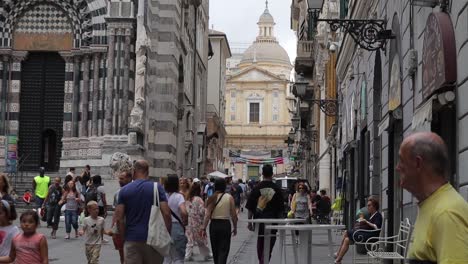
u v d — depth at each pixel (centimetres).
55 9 3938
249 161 10888
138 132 3625
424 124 1139
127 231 1045
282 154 11269
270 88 13275
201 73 6316
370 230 1472
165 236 1049
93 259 1389
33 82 3988
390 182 1695
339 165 3462
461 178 1018
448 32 1067
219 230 1473
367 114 2297
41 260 947
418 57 1364
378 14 2006
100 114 3803
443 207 416
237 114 13300
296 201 2395
